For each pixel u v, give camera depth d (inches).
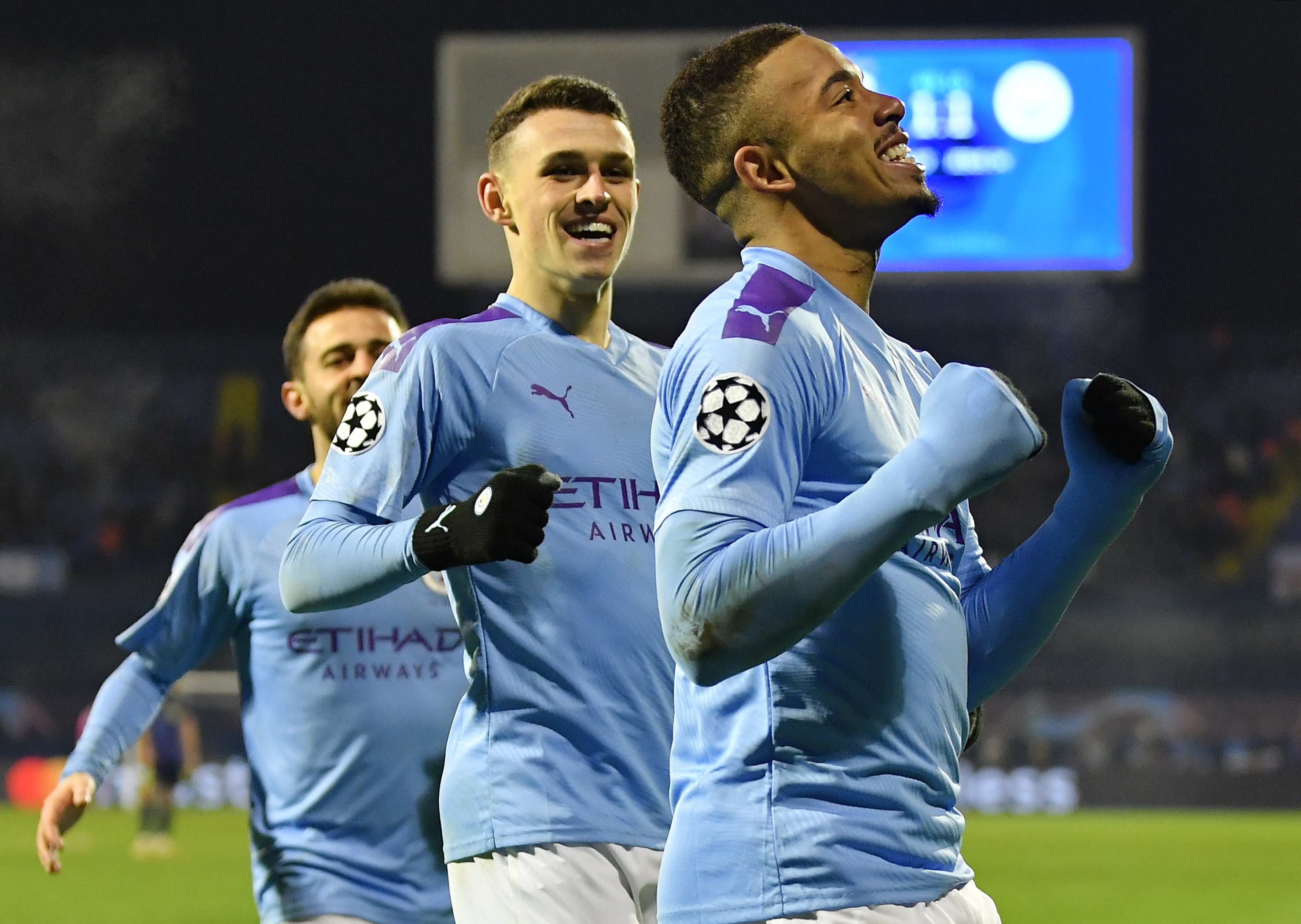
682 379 233.8
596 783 350.0
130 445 2896.2
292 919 438.0
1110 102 2252.7
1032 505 2687.0
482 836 351.9
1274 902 1194.0
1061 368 2874.0
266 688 453.4
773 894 230.2
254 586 457.1
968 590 276.7
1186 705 2149.4
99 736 470.3
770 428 225.1
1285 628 2210.9
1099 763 2142.0
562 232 372.2
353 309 485.4
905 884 231.9
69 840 1669.5
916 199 250.2
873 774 233.8
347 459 346.6
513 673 353.4
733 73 256.7
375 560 308.7
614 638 355.3
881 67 2278.5
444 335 363.6
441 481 366.6
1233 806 2118.6
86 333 2992.1
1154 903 1181.7
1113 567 2630.4
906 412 249.8
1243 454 2731.3
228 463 2888.8
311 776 441.7
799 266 249.8
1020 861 1481.3
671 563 221.8
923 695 239.1
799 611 213.2
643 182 2199.8
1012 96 2266.2
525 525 272.4
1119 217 2257.6
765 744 233.8
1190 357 2851.9
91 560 2817.4
